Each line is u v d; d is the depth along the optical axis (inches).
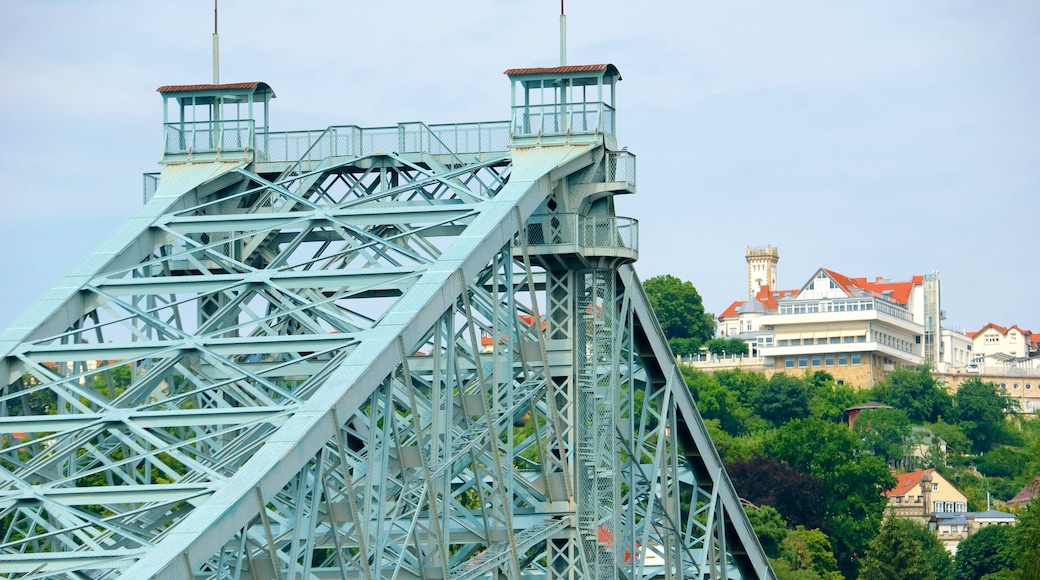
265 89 6013.8
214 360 4766.2
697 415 7003.0
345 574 4468.5
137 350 4864.7
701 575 6988.2
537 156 5792.3
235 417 4434.1
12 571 4094.5
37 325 5044.3
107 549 4266.7
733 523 7445.9
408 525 5482.3
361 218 5413.4
